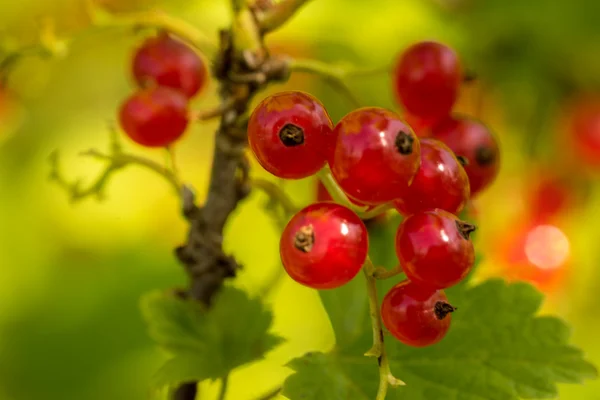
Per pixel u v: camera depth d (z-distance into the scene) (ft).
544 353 0.78
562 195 1.29
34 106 1.33
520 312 0.79
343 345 0.79
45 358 1.18
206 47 0.82
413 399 0.77
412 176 0.70
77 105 1.37
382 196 0.70
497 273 1.20
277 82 0.79
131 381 1.16
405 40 1.20
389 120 0.70
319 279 0.70
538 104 1.30
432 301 0.71
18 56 0.84
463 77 0.82
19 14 1.19
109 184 1.29
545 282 1.19
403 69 0.81
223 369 0.78
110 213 1.29
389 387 0.77
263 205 0.83
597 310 1.28
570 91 1.29
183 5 1.11
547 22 1.24
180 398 0.80
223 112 0.78
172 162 0.81
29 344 1.19
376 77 1.18
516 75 1.28
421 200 0.72
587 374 0.77
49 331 1.20
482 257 0.82
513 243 1.24
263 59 0.78
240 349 0.79
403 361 0.78
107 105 1.39
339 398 0.76
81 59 1.34
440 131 0.80
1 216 1.27
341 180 0.70
